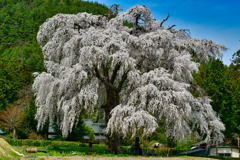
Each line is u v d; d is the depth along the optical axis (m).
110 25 21.28
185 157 19.72
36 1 182.88
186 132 20.42
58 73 21.17
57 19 21.58
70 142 28.00
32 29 146.88
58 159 13.16
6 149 13.26
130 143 36.03
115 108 18.03
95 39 19.11
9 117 33.53
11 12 165.38
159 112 18.53
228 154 30.92
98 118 26.34
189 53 23.62
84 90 18.08
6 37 142.38
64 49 19.53
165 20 23.48
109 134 21.39
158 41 20.06
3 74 54.19
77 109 18.14
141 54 20.66
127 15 21.47
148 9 22.45
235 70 54.69
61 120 21.50
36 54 107.19
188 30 24.16
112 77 22.02
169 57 20.42
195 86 23.08
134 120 17.05
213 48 23.31
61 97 19.09
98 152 20.58
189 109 18.17
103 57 18.36
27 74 58.91
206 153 32.31
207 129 21.34
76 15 22.91
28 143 27.38
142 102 17.92
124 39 20.77
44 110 20.12
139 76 18.75
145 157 17.73
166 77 19.02
